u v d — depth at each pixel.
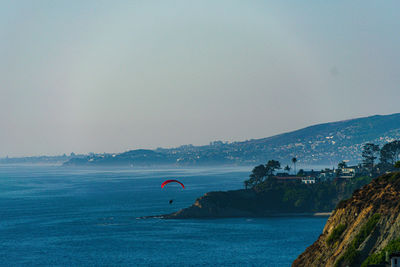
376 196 111.00
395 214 102.56
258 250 190.12
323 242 116.75
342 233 112.00
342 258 103.62
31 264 174.50
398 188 108.06
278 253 184.25
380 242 100.31
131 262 174.75
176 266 167.00
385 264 92.62
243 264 167.50
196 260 175.00
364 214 108.19
